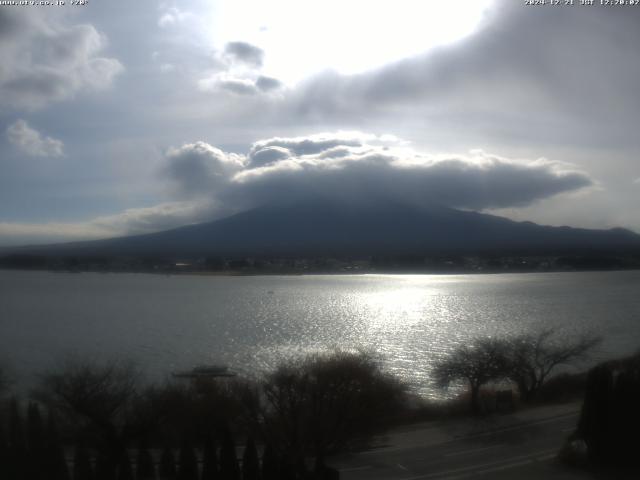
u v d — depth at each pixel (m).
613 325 126.94
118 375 69.50
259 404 45.22
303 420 39.66
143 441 35.69
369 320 148.88
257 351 99.69
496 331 121.38
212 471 30.27
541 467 35.31
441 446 39.34
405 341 109.06
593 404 36.16
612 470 34.88
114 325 142.88
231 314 166.88
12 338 121.31
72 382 45.75
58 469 31.53
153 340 116.19
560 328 120.25
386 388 44.09
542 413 46.69
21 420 34.66
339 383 40.84
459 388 62.47
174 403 41.53
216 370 78.31
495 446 39.22
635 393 36.00
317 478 32.03
